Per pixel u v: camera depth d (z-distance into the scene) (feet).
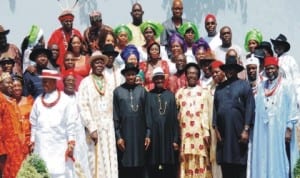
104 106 54.29
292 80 57.36
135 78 54.44
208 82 56.24
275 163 53.42
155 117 53.98
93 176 53.93
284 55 58.90
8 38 63.82
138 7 61.00
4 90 54.24
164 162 53.78
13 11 63.87
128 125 53.78
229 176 53.78
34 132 53.52
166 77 56.29
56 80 53.78
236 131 53.31
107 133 53.98
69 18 59.57
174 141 54.13
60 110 53.36
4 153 52.08
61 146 53.31
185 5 65.57
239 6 66.13
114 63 56.34
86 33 59.41
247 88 53.62
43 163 50.90
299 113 57.21
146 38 59.11
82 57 57.41
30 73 56.39
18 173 50.14
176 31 61.11
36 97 55.67
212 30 60.85
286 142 53.83
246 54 60.70
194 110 54.39
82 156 53.88
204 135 54.24
